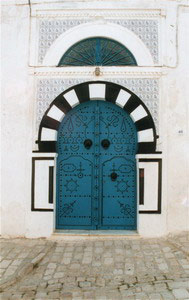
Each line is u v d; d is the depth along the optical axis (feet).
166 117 15.69
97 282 11.34
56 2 16.14
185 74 15.84
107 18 16.12
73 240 15.30
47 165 15.66
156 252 13.71
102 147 16.08
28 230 15.60
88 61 16.39
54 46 16.15
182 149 15.60
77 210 16.02
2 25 16.25
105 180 16.02
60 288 10.94
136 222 15.83
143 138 15.55
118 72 15.88
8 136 15.88
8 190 15.75
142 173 15.48
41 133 15.74
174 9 16.06
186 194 15.51
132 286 10.98
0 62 16.11
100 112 16.16
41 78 16.08
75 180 16.06
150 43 16.03
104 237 15.35
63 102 15.83
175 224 15.43
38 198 15.64
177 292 10.39
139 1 16.03
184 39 16.01
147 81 15.87
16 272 11.90
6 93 16.02
